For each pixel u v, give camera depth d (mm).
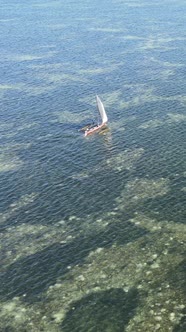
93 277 32031
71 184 46250
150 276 31500
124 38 117875
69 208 41812
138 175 46656
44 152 54969
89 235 37281
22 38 129250
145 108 67000
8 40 128000
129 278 31516
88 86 80438
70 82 83812
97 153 53062
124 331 26953
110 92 76000
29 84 84688
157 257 33531
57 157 53156
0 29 147375
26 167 51406
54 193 44844
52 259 34625
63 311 29156
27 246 36719
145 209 40344
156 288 30234
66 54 105812
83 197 43469
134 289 30359
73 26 141500
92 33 127875
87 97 74500
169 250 34250
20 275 33188
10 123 65812
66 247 36000
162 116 63156
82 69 91875
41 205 42875
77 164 50719
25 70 94812
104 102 71312
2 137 61062
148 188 43844
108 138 57156
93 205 41875
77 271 32875
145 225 37906
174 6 165250
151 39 114062
